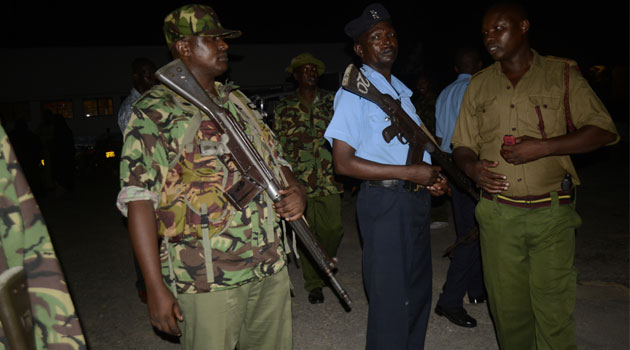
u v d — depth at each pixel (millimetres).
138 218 1545
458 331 3277
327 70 19328
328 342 3211
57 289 1013
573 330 2377
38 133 10000
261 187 1771
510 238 2350
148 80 3500
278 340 1987
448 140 3436
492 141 2363
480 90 2428
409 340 2555
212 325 1757
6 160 965
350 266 4633
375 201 2365
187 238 1708
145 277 1546
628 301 3594
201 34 1759
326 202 3793
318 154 3760
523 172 2271
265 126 2020
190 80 1673
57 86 17250
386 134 2303
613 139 2180
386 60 2418
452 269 3359
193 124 1666
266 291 1925
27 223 984
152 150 1593
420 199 2412
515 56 2299
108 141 13406
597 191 7512
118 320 3645
